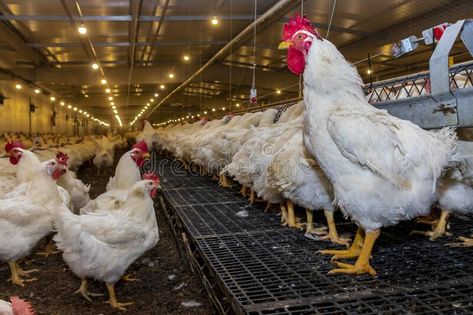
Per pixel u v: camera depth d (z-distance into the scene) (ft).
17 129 20.89
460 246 3.51
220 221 4.93
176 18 12.19
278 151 4.26
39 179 4.81
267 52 16.48
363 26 10.97
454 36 2.96
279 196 4.73
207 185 8.36
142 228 3.99
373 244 3.28
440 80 2.99
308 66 3.13
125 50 17.26
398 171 2.80
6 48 14.56
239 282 2.84
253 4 11.13
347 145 2.77
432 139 2.97
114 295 4.02
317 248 3.67
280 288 2.71
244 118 8.49
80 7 11.15
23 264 5.36
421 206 2.90
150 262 5.22
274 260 3.34
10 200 4.65
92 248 3.68
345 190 2.93
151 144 20.63
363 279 2.82
